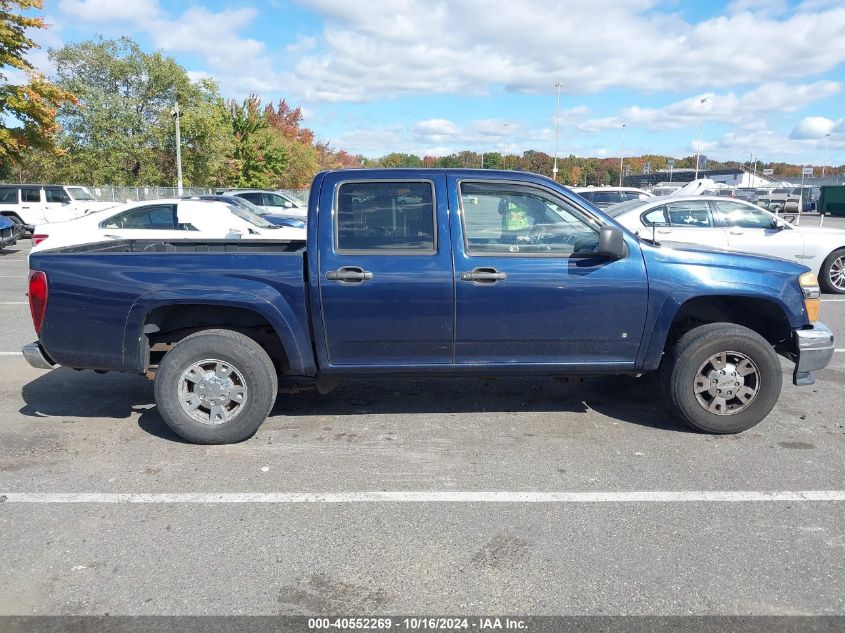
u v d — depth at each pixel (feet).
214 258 15.23
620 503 12.66
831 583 10.08
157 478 13.85
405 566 10.61
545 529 11.72
